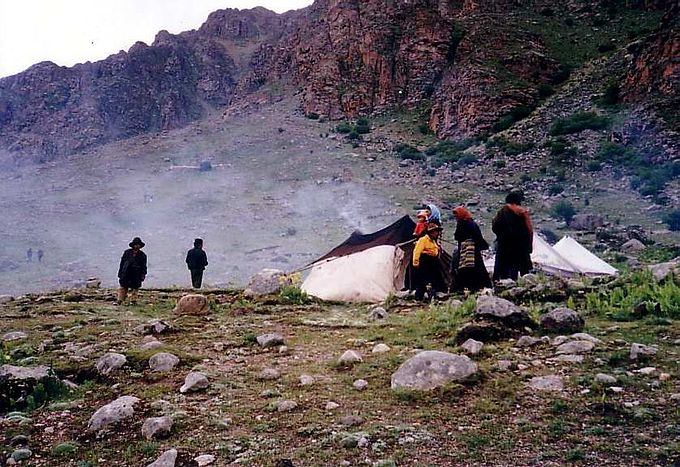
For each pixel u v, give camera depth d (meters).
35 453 4.43
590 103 82.88
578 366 5.23
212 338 7.53
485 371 5.24
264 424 4.58
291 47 169.50
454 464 3.76
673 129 65.06
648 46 78.81
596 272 16.78
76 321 9.48
